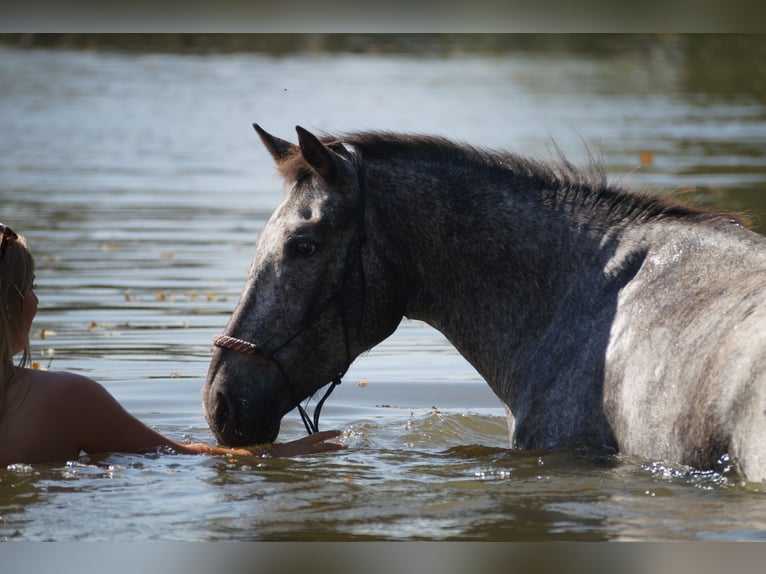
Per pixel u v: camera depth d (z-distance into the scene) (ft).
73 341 56.90
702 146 138.62
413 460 32.42
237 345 33.27
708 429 26.76
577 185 34.22
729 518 24.66
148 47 286.05
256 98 194.08
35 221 94.17
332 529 25.21
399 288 34.24
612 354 30.89
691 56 271.28
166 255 80.23
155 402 46.21
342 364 34.14
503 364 33.76
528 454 31.58
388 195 34.09
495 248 33.71
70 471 29.94
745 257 30.09
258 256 33.96
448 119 161.68
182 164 131.85
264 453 33.01
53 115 177.58
